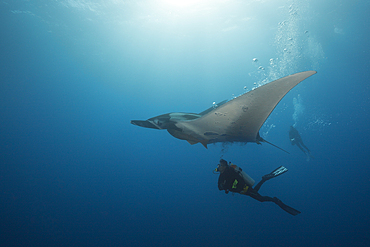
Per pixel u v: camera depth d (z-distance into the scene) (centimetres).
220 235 460
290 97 2673
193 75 3212
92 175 1289
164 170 1412
